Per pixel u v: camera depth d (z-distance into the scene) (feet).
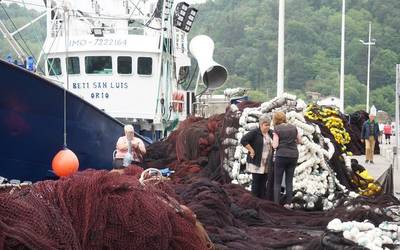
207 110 65.41
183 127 45.19
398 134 62.59
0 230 11.05
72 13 55.31
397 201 30.76
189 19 63.31
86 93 54.49
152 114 54.08
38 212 11.74
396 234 21.39
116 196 12.79
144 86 54.13
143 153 41.04
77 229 12.28
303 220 27.09
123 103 54.24
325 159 36.88
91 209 12.37
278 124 32.37
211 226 21.62
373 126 59.52
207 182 26.11
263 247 20.27
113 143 42.09
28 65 39.65
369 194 38.42
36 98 34.24
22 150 35.01
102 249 12.43
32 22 53.01
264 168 33.22
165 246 12.87
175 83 60.70
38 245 11.20
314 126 38.86
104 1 56.24
